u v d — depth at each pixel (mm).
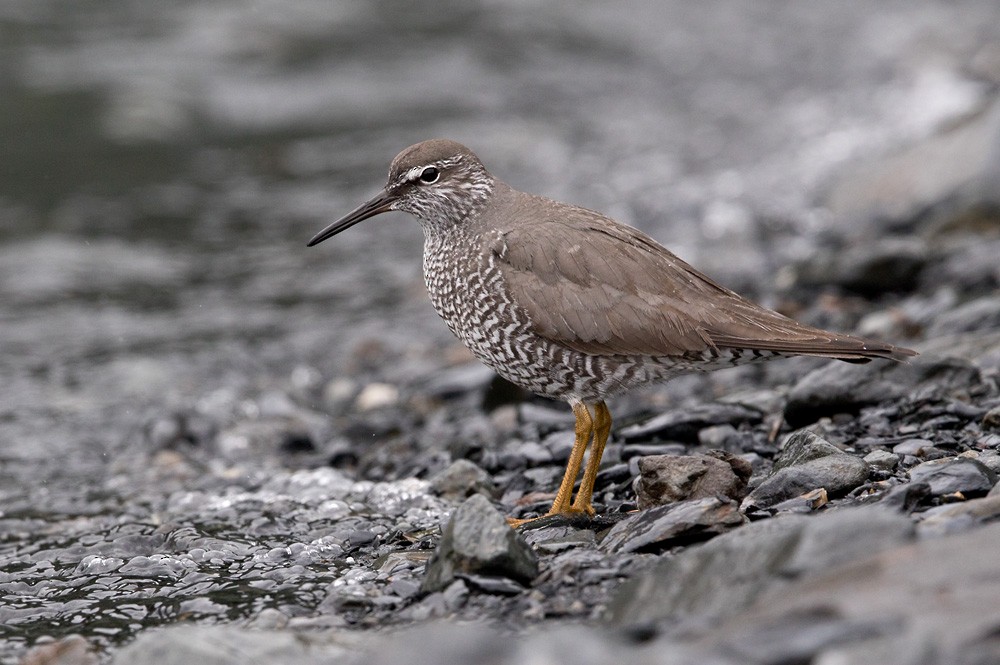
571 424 13031
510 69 33281
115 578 9688
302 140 28328
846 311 15789
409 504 11078
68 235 23000
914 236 18172
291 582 9219
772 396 12375
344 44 34562
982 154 18578
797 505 8867
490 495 11102
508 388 14422
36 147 27297
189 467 13453
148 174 26250
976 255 15984
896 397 11227
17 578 9953
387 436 14117
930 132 21734
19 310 19578
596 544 8867
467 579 8125
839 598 6184
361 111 30078
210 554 10055
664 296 10070
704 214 22328
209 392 16219
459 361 16453
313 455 13727
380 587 8711
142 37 33969
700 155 26312
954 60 30891
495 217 10922
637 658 5844
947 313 14172
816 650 5672
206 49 33250
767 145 26484
